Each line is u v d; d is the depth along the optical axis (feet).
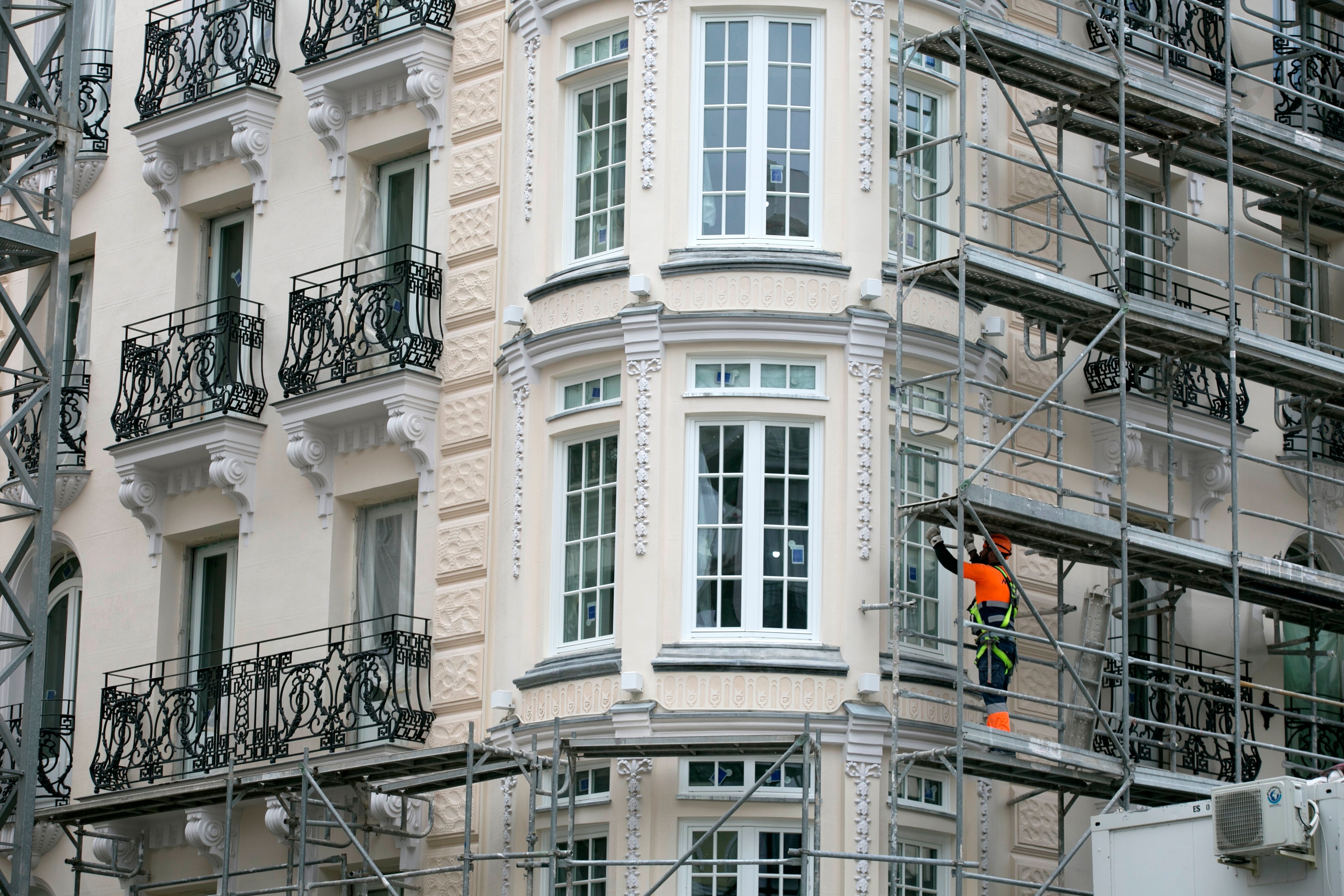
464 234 117.08
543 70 113.50
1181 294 122.01
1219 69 124.26
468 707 110.73
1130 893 86.07
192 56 130.31
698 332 105.70
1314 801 79.97
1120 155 109.09
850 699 102.78
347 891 112.27
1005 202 114.93
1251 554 113.70
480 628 111.24
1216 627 118.62
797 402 105.40
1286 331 125.70
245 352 123.54
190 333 128.16
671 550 104.47
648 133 108.47
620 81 111.86
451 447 114.62
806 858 94.63
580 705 104.58
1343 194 122.01
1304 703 122.42
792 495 105.40
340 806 112.57
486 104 117.60
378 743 110.63
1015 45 106.32
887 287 107.96
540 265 111.96
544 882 105.29
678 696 102.42
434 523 114.52
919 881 104.12
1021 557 111.34
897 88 112.68
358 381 115.44
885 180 108.88
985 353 110.42
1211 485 118.32
